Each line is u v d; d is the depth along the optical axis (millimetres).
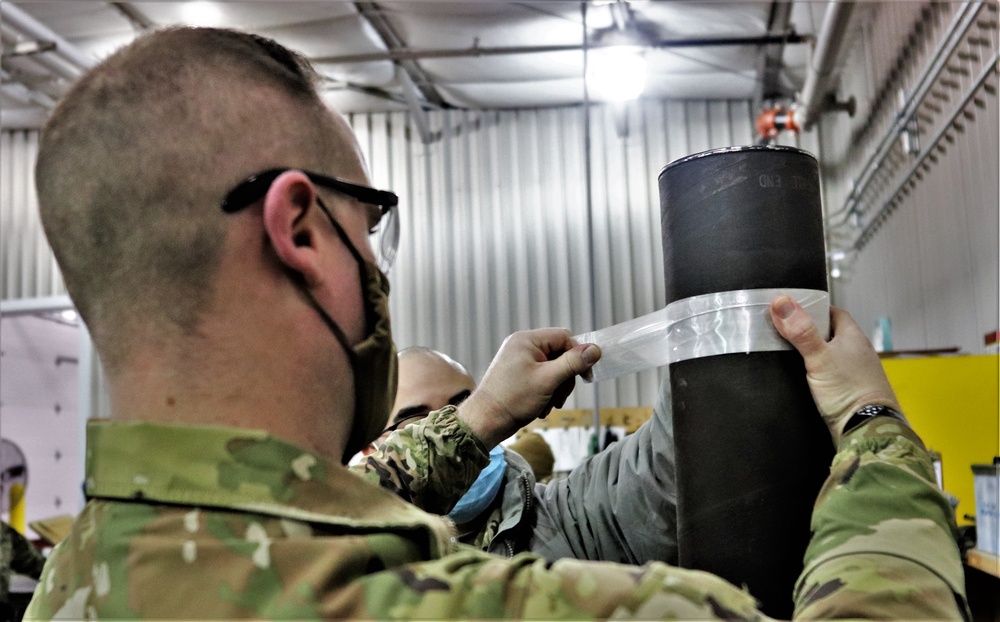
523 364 912
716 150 734
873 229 4238
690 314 726
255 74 575
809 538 668
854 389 664
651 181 5449
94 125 548
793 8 4094
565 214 5520
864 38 4156
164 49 567
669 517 1055
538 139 5609
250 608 461
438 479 901
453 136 5676
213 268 531
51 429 7469
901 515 577
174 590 471
